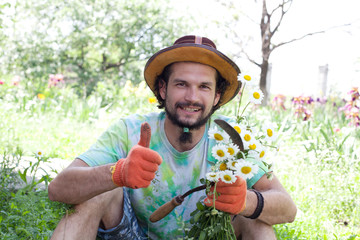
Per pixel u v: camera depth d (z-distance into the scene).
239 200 1.97
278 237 2.79
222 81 2.31
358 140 7.23
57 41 12.10
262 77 11.88
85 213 2.06
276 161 4.83
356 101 7.90
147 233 2.42
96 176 1.93
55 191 2.02
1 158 4.04
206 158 2.31
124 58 13.05
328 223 3.45
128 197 2.31
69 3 12.34
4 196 2.97
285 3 11.43
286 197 2.23
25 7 11.80
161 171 2.29
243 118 2.07
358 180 4.29
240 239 2.35
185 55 2.12
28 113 7.35
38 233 2.41
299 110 8.18
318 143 5.60
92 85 12.45
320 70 12.66
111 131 2.31
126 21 12.60
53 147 5.35
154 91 2.40
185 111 2.14
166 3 12.80
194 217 2.02
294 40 11.86
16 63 11.97
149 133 1.86
